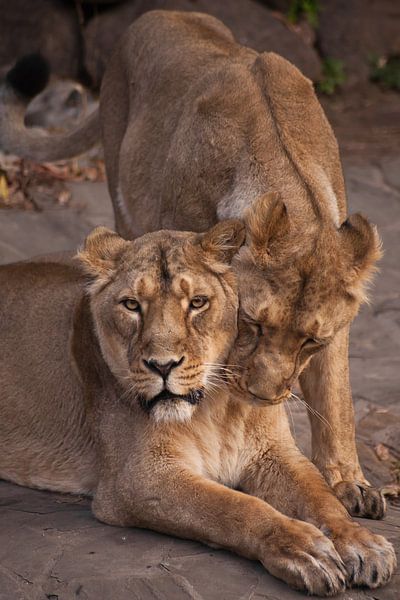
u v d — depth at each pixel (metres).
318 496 7.21
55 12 18.19
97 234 7.48
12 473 8.47
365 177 17.44
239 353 7.23
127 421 7.47
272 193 7.27
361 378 11.03
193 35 10.38
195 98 9.09
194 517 6.93
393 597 6.44
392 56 23.67
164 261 7.12
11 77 12.02
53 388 8.30
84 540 7.09
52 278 8.74
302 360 7.26
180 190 8.69
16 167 15.26
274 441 7.74
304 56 21.08
